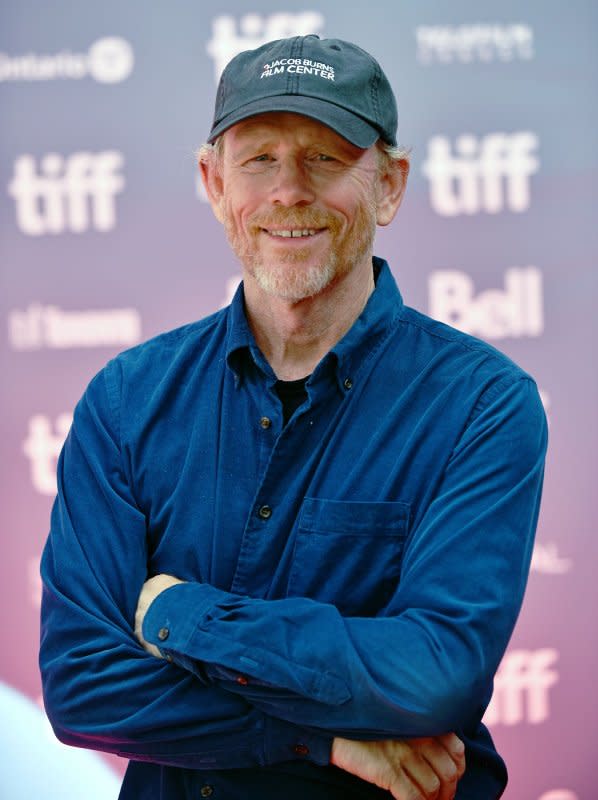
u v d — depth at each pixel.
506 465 2.17
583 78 4.70
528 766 4.84
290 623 2.06
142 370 2.43
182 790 2.26
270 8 4.66
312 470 2.24
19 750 4.66
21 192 4.69
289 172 2.18
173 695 2.12
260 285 2.25
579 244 4.73
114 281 4.72
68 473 2.39
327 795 2.18
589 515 4.77
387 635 2.04
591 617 4.80
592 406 4.77
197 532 2.28
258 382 2.32
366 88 2.23
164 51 4.68
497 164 4.71
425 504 2.19
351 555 2.19
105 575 2.27
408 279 4.73
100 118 4.69
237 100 2.21
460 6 4.66
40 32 4.65
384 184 2.37
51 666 2.24
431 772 2.10
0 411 4.73
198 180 4.71
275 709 2.06
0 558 4.75
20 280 4.71
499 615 2.07
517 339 4.75
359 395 2.28
